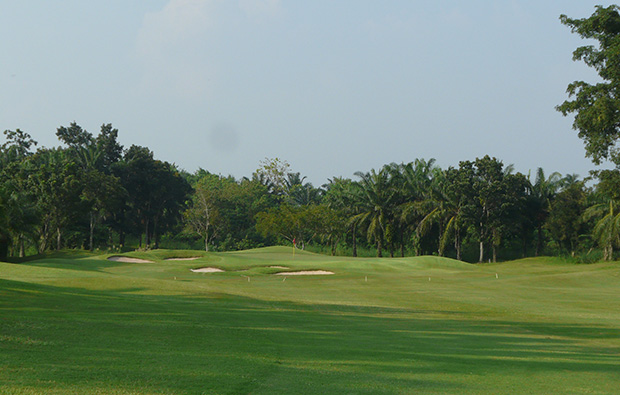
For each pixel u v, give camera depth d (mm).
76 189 75000
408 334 15156
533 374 9648
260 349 11039
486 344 13742
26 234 63281
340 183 111500
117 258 51562
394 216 88125
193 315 16359
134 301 19453
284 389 7535
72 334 11273
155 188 98500
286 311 20031
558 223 81375
